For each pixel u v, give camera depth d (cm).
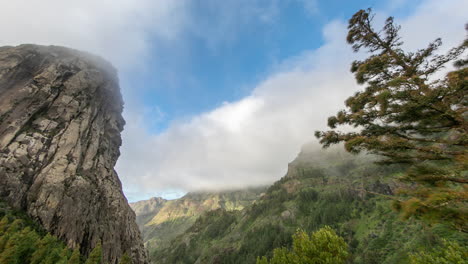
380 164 1338
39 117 7538
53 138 7331
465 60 1273
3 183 5503
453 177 933
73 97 8875
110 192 8338
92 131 9131
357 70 1584
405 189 977
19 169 6000
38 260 3978
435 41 1288
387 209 14188
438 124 1180
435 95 1020
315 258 2789
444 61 1264
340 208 17962
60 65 9388
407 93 1077
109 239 7106
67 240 5684
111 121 11188
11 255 3622
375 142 1196
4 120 6669
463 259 1644
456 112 1059
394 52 1421
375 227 13225
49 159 6825
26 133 6812
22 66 8212
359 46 1728
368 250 10906
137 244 8825
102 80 10969
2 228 4228
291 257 3112
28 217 5347
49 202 5941
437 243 6419
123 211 8662
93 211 7056
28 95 7619
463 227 733
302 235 3133
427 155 1120
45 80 8388
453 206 761
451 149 1055
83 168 7725
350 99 1503
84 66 10444
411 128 1230
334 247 2783
